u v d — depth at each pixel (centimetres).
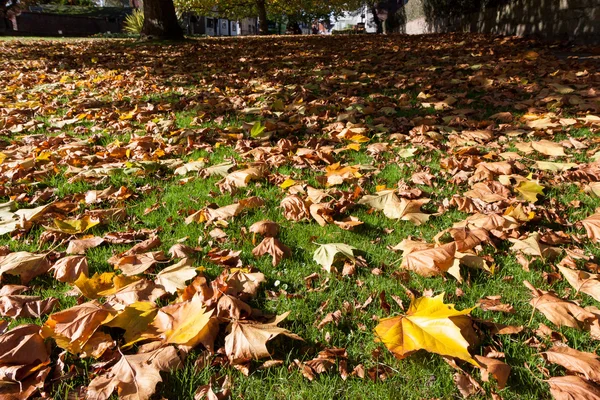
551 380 138
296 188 290
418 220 248
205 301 173
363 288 190
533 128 399
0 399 131
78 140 421
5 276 205
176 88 673
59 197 293
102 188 309
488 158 335
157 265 209
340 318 172
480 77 606
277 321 161
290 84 671
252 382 142
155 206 276
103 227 252
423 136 394
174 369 144
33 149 387
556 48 901
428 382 142
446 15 1934
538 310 176
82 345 151
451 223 248
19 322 171
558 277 194
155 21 1586
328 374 146
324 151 361
